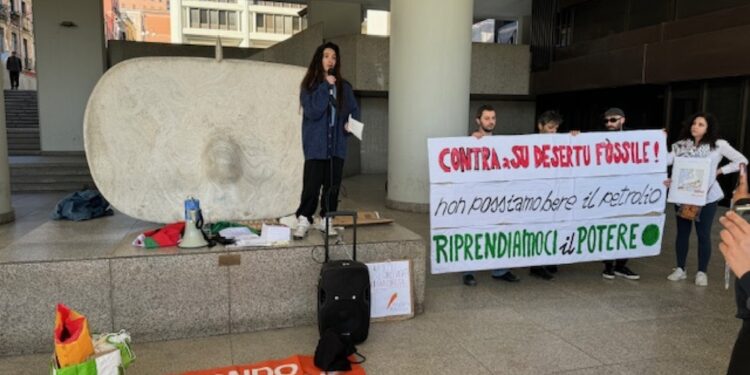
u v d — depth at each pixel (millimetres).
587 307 4559
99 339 2709
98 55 13406
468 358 3521
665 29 11391
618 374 3328
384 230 4539
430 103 8453
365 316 3584
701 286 5188
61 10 13055
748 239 1360
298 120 4715
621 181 5172
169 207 4422
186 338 3744
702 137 5059
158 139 4395
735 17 9758
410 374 3287
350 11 17875
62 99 13305
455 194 4762
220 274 3768
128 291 3600
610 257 5273
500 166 4844
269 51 16703
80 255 3562
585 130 14797
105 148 4254
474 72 15828
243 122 4582
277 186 4672
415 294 4309
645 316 4352
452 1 8203
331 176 4605
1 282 3395
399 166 8914
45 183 10672
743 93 9750
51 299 3484
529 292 4969
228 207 4535
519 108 17562
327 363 3248
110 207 5156
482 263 4918
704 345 3779
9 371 3240
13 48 43656
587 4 14180
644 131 5207
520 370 3363
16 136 13734
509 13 19828
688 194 5023
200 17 78875
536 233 5020
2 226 6191
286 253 3889
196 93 4469
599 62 13312
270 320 3924
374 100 15930
